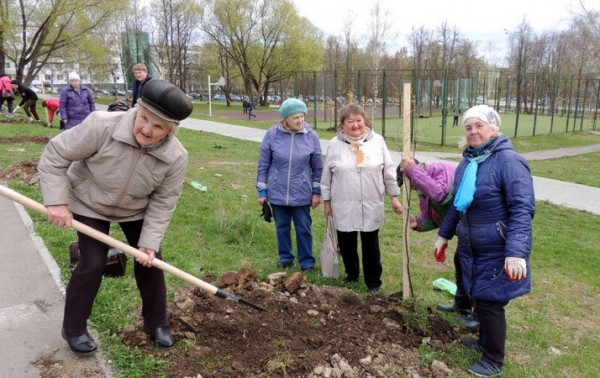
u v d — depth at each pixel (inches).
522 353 156.9
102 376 120.1
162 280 131.6
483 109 133.0
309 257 204.8
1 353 127.8
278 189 198.8
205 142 649.6
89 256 120.6
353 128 175.3
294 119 192.7
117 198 118.2
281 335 141.3
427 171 163.5
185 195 313.0
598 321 189.9
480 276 133.6
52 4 1182.3
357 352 135.3
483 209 131.0
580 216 379.2
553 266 250.8
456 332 156.5
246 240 237.6
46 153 114.1
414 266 229.3
